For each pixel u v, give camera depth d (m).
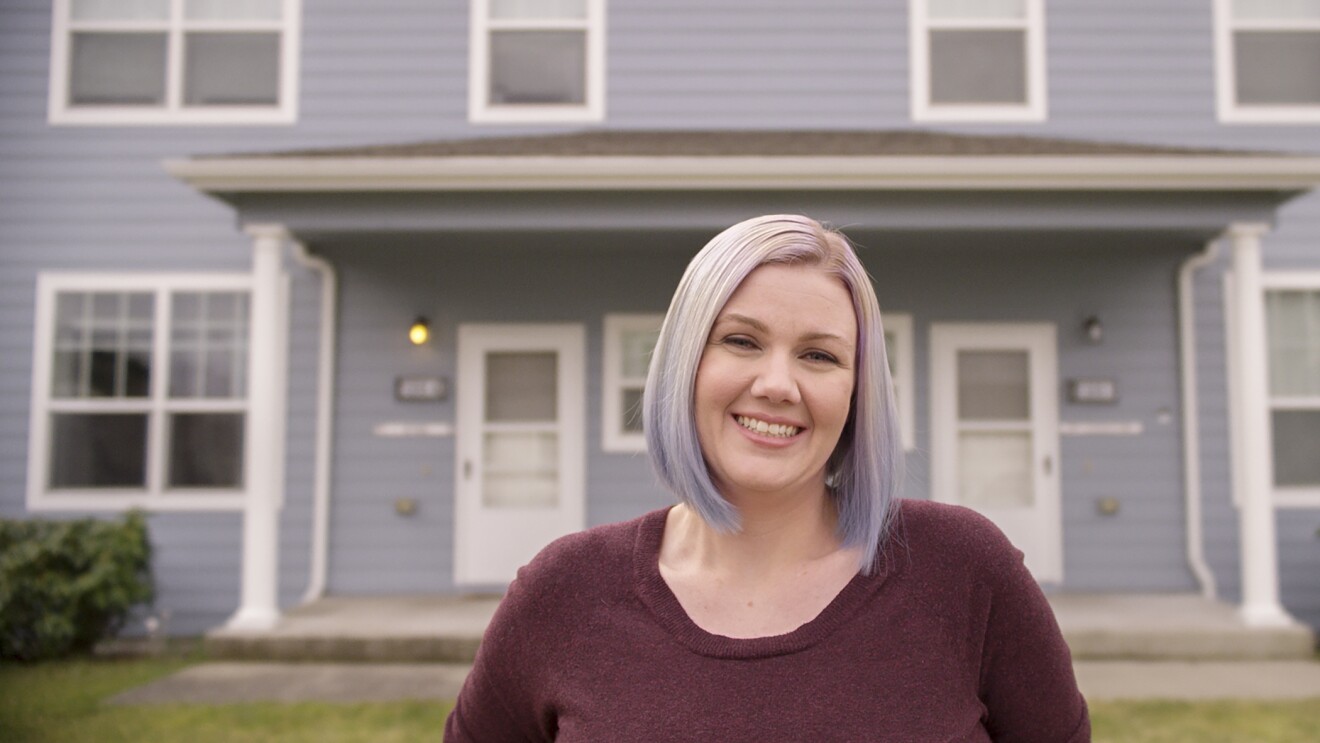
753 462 1.28
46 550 6.58
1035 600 1.32
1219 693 5.29
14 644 6.57
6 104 7.68
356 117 7.74
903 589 1.26
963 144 6.84
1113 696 5.23
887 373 1.35
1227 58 7.72
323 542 7.51
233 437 7.59
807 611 1.27
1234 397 7.54
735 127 7.80
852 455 1.33
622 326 7.63
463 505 7.58
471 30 7.81
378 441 7.61
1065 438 7.55
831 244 1.33
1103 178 6.11
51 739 4.52
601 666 1.26
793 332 1.28
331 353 7.59
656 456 1.35
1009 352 7.61
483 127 7.77
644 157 6.10
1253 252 6.34
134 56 7.77
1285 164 6.00
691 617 1.28
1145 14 7.77
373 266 7.67
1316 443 7.56
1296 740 4.41
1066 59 7.78
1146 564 7.49
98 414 7.58
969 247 7.36
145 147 7.69
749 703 1.19
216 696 5.33
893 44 7.82
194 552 7.49
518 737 1.42
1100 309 7.60
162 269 7.63
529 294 7.66
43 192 7.65
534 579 1.35
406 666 6.09
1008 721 1.33
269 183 6.21
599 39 7.82
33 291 7.59
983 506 7.52
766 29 7.84
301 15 7.79
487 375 7.66
